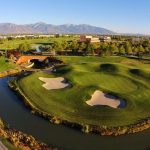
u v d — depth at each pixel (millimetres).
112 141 59031
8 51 176375
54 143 56375
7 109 75375
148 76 106750
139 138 61125
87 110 72625
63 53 186500
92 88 86062
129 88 91625
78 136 60219
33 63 156750
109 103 77375
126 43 196250
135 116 70688
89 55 177500
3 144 49750
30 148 51875
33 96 84312
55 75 105750
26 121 67188
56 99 80500
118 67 118938
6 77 120375
